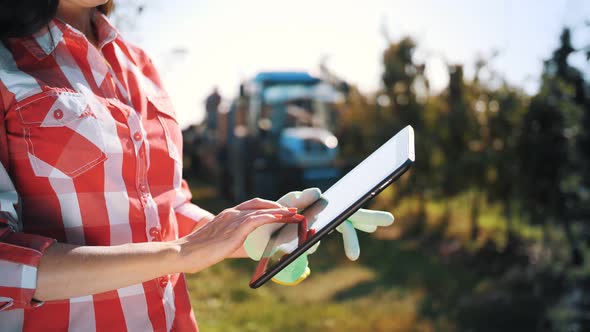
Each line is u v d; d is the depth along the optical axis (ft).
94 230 3.43
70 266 2.96
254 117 35.91
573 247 16.92
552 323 14.05
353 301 16.62
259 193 32.91
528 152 18.53
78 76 3.54
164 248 3.07
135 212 3.56
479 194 25.07
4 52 3.36
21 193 3.31
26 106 3.27
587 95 15.87
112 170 3.49
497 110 21.90
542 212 18.48
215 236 3.15
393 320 14.99
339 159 31.81
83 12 4.04
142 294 3.61
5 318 3.26
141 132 3.69
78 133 3.37
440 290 17.69
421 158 26.63
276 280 3.87
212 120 45.09
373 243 24.71
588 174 16.49
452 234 25.08
